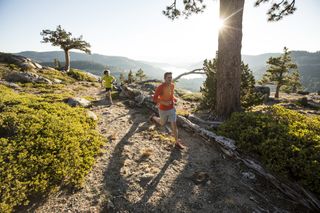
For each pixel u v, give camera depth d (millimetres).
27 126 5707
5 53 29922
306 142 4789
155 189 4312
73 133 5930
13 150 4652
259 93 9492
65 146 5156
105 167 5031
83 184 4340
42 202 3818
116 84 19234
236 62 7801
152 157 5594
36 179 4059
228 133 6188
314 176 3988
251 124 6145
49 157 4617
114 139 6641
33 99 9680
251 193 4285
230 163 5363
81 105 10195
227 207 3881
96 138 6277
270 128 5566
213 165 5297
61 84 20688
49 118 6480
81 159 4965
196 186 4457
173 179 4672
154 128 7754
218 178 4754
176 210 3785
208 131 6660
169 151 5957
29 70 25844
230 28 7641
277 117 6477
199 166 5242
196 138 6895
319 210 3717
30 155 4641
